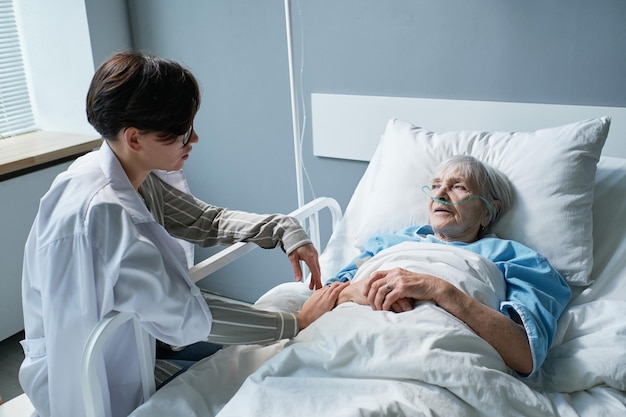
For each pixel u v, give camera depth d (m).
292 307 1.63
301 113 2.43
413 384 1.22
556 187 1.64
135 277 1.19
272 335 1.39
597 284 1.61
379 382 1.23
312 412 1.18
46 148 2.52
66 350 1.27
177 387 1.33
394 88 2.20
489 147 1.79
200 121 2.70
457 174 1.63
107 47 2.61
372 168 2.04
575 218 1.62
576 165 1.65
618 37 1.80
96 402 1.20
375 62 2.20
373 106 2.22
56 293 1.23
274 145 2.54
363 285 1.45
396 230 1.80
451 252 1.53
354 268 1.72
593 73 1.87
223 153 2.69
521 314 1.38
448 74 2.09
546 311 1.43
